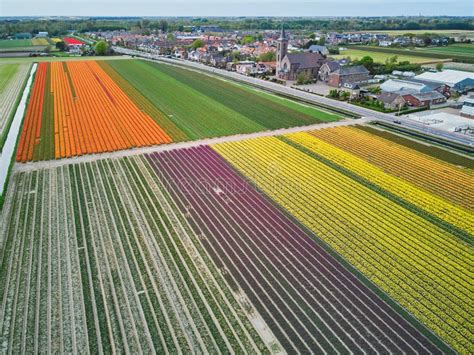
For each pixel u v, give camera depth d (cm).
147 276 3225
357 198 4550
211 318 2828
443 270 3322
